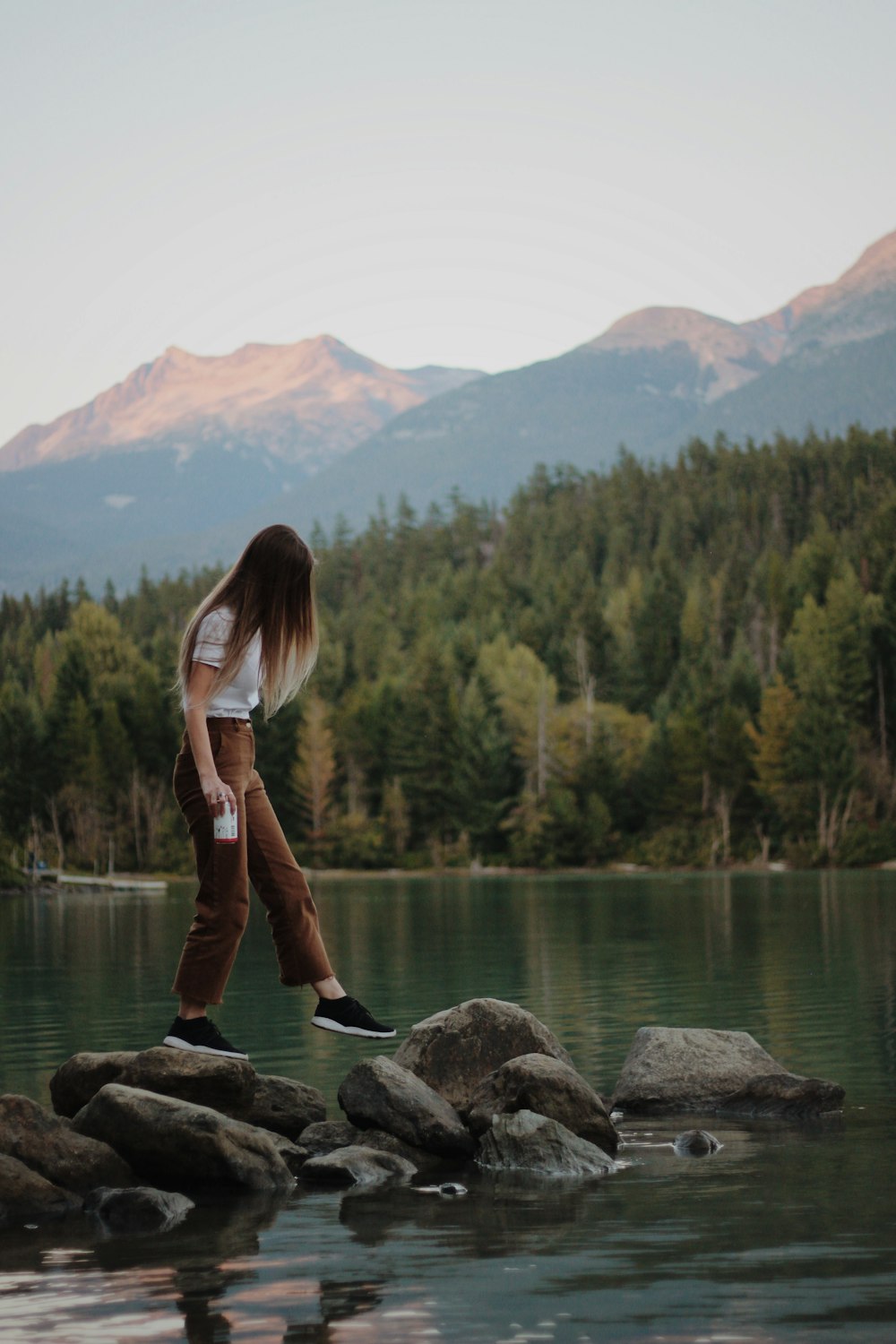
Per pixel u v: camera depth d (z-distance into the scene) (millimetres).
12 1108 6656
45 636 172750
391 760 106688
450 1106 7973
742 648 123688
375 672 136500
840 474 192250
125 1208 6051
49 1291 4723
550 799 99062
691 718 101312
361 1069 7797
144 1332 4211
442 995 16125
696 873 89000
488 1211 5988
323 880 87250
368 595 185375
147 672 107500
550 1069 7766
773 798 97250
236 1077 7410
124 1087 6973
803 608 134375
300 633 6871
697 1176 6734
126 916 42031
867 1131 7984
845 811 96688
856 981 17312
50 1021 14000
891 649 114250
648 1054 9367
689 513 182500
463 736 103000
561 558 184875
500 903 46719
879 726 112000
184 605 194750
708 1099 9023
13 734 103938
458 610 161875
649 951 23375
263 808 7051
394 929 31547
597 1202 6141
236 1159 6676
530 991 16547
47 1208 6219
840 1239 5242
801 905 41188
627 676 127812
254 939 29422
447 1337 4098
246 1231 5695
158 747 104688
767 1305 4344
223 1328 4242
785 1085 8836
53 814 101312
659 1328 4125
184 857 97688
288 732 105375
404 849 103188
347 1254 5211
